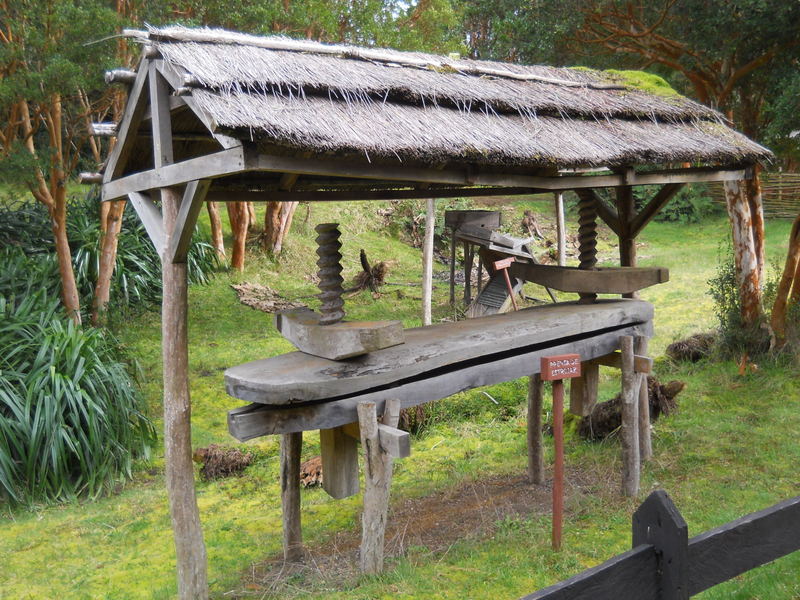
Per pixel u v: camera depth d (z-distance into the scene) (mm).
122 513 6617
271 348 10781
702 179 6098
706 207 19359
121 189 4812
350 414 4367
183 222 4086
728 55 8227
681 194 19406
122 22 8281
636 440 5770
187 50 3953
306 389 4062
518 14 9211
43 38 7992
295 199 5918
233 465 7465
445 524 5629
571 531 5180
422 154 3832
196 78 3570
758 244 9242
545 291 14336
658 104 6008
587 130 5145
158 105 4160
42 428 6934
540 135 4727
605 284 5805
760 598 3410
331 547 5445
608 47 8930
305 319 4660
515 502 5965
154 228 4477
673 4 8227
